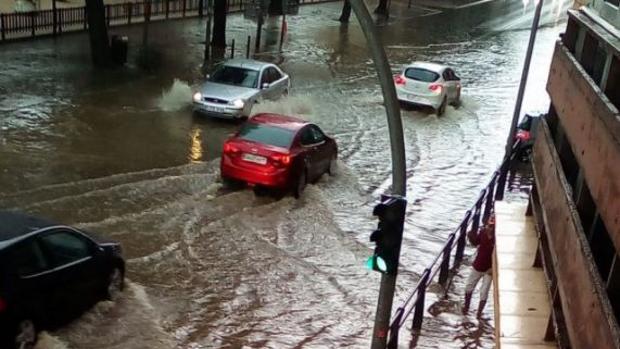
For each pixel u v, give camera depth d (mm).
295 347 9914
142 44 30656
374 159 19531
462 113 26625
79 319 9727
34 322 8688
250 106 21141
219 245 12828
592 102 6191
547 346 6895
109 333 9547
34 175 14945
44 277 8844
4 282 8266
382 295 8039
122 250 11992
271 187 15148
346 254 13195
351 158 19422
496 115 26844
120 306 10289
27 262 8680
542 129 10008
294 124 16359
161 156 17250
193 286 11297
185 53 30078
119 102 21688
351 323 10781
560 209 7023
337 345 10109
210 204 14578
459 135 23438
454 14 56344
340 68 31875
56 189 14320
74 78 23859
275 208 14867
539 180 9266
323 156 16953
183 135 19219
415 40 42844
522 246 9617
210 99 20641
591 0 8875
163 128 19625
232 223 13812
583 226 6730
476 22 53250
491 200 15984
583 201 6773
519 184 19328
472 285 11359
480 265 11133
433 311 11469
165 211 13938
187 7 38844
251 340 9953
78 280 9492
